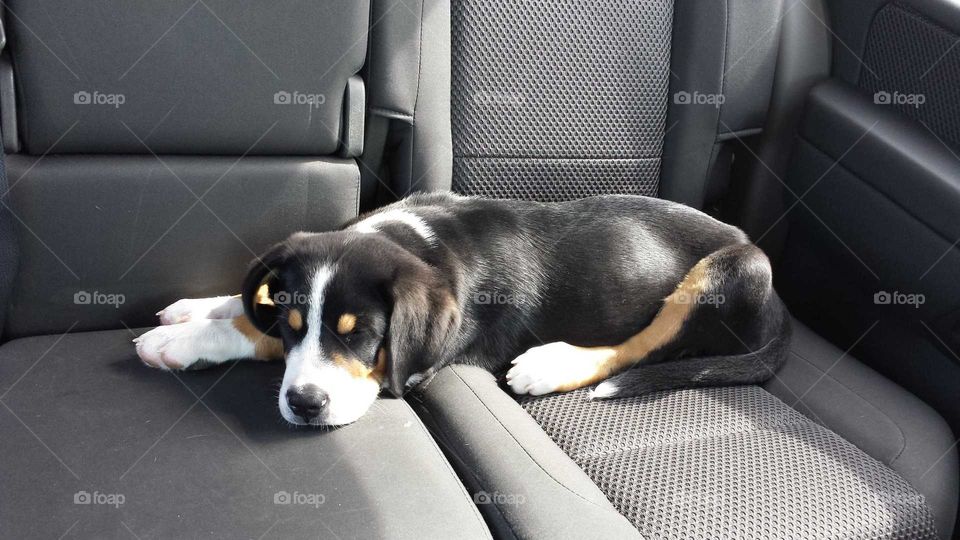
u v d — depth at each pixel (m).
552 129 1.03
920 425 0.91
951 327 0.95
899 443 0.88
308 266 0.85
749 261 0.98
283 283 0.86
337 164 0.93
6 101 0.80
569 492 0.73
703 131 1.08
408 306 0.83
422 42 0.93
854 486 0.78
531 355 0.94
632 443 0.82
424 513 0.68
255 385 0.84
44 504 0.66
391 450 0.76
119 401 0.78
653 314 1.01
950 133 0.99
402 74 0.92
